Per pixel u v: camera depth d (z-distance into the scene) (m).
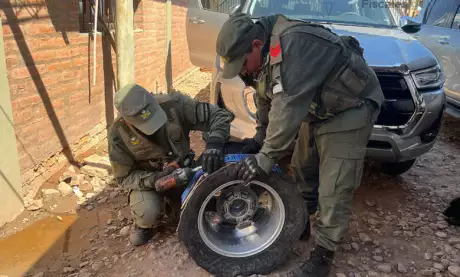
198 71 10.77
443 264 2.94
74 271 2.88
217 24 4.75
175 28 8.40
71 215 3.56
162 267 2.82
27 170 3.68
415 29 4.27
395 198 3.86
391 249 3.11
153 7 6.59
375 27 4.29
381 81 3.42
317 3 4.54
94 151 4.79
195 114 3.06
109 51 5.18
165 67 7.66
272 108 2.25
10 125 3.30
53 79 3.96
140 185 2.97
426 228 3.37
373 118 2.48
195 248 2.64
